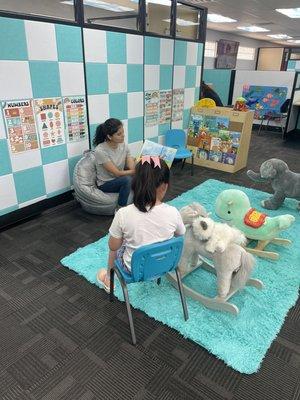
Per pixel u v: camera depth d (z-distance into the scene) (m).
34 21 2.05
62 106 2.41
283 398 1.17
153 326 1.47
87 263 1.91
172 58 3.32
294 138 5.42
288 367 1.29
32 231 2.29
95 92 2.63
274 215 2.62
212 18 7.68
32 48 2.09
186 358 1.32
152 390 1.19
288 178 2.60
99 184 2.52
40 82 2.21
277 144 5.00
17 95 2.10
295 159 4.22
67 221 2.44
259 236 1.99
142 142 3.31
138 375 1.24
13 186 2.27
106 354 1.33
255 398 1.17
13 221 2.35
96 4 4.79
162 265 1.29
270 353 1.35
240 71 5.91
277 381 1.23
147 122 3.29
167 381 1.22
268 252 1.99
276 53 12.60
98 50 2.53
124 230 1.25
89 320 1.51
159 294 1.66
